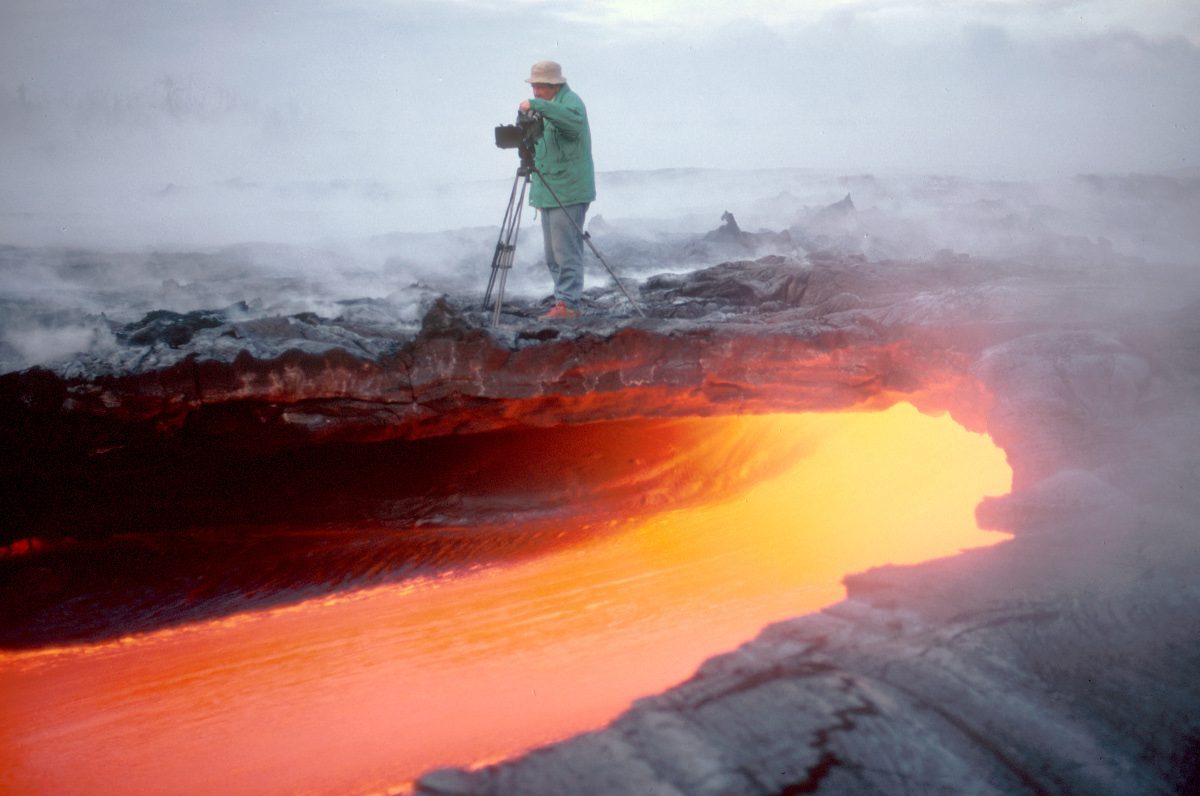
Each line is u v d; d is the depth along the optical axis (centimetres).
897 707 335
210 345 674
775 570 539
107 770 391
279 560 642
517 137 920
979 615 399
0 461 636
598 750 305
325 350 670
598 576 570
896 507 628
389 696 428
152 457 663
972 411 706
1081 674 367
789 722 324
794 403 764
